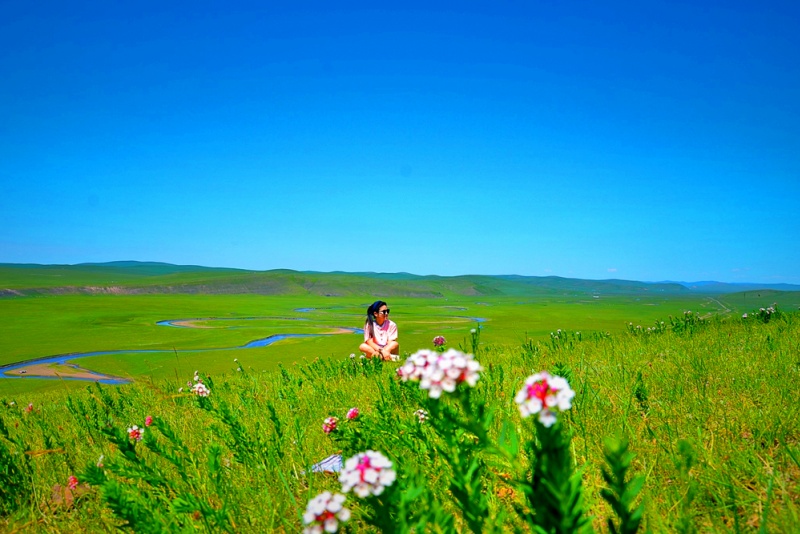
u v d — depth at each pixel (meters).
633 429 4.23
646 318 109.81
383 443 3.71
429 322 108.56
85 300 188.12
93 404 7.78
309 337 71.62
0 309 137.88
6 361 52.78
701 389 5.52
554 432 1.69
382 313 13.61
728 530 2.71
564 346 11.91
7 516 3.89
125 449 3.44
